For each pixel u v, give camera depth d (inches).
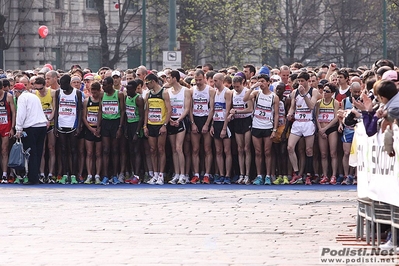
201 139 1555.1
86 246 919.7
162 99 1528.1
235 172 1571.1
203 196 1339.8
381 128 879.7
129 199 1306.6
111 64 4365.2
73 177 1561.3
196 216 1123.3
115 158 1561.3
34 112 1528.1
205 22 4517.7
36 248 911.0
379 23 4852.4
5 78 1596.9
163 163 1546.5
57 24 4667.8
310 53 4790.8
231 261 831.1
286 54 4817.9
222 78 1524.4
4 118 1555.1
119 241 946.7
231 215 1131.3
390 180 862.5
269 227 1034.1
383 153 875.4
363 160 929.5
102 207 1216.8
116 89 1578.5
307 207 1207.6
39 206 1232.2
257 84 1509.6
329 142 1509.6
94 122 1546.5
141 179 1583.4
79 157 1572.3
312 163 1528.1
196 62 4621.1
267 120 1513.3
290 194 1364.4
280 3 4719.5
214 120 1528.1
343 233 992.9
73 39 4694.9
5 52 4311.0
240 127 1530.5
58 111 1546.5
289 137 1512.1
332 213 1147.9
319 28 5064.0
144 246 916.0
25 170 1520.7
